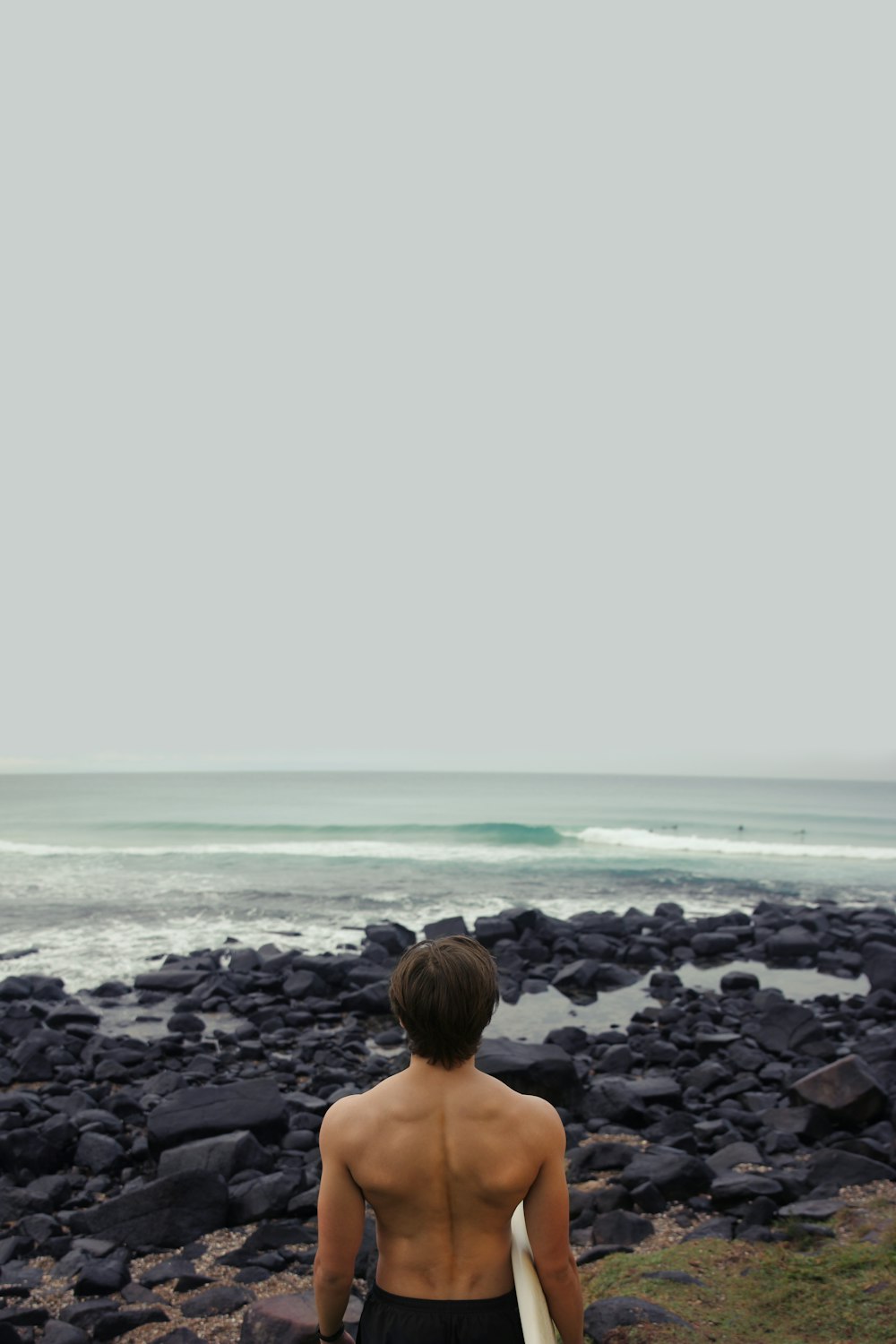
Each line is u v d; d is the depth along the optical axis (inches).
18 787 4163.4
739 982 662.5
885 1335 169.3
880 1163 300.5
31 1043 502.6
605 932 839.1
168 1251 271.3
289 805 2691.9
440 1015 98.2
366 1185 100.1
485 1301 97.6
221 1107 360.8
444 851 1434.5
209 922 887.1
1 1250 270.4
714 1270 213.5
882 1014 570.9
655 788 4347.9
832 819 2228.1
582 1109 392.5
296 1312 199.8
